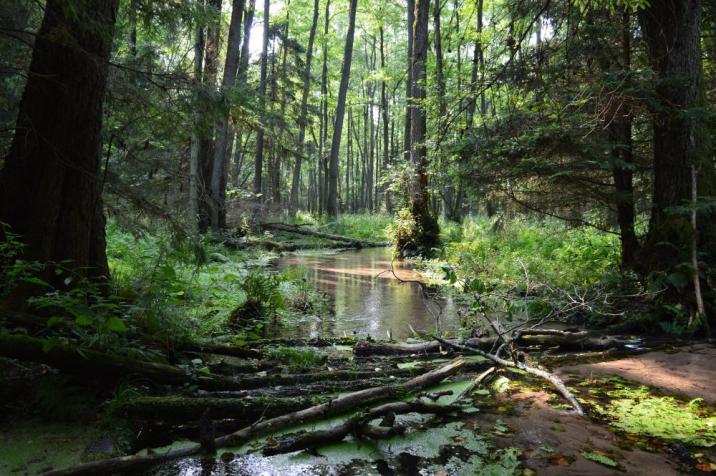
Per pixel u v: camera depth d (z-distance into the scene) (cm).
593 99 682
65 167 440
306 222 2547
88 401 351
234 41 1575
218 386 400
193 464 289
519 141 763
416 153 1489
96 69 456
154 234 593
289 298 802
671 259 658
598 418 360
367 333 634
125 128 583
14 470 270
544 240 1270
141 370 377
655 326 642
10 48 561
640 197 854
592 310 675
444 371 436
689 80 663
